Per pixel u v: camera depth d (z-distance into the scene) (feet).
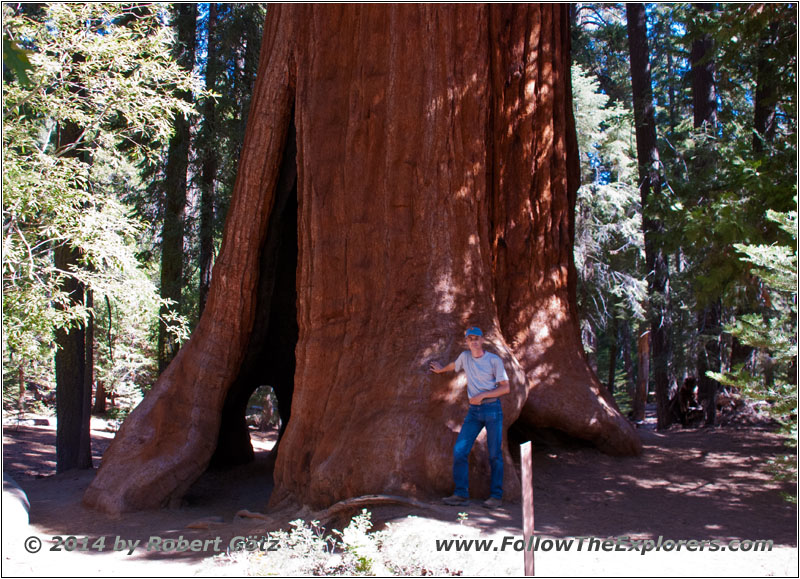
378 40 30.30
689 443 35.94
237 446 43.16
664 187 55.52
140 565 21.18
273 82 34.50
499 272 32.32
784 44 37.78
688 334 62.75
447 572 17.10
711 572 17.26
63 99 34.81
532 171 32.86
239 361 35.19
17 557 22.43
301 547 18.69
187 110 37.93
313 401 28.89
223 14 57.16
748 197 30.89
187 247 59.41
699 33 44.88
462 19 30.01
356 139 30.19
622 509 24.30
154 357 83.46
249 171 34.86
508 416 26.03
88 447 47.80
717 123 61.57
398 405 25.62
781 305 37.93
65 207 31.50
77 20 34.37
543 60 33.30
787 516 23.25
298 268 31.68
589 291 77.15
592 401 31.45
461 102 29.73
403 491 23.58
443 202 28.94
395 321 27.96
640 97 62.13
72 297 42.39
